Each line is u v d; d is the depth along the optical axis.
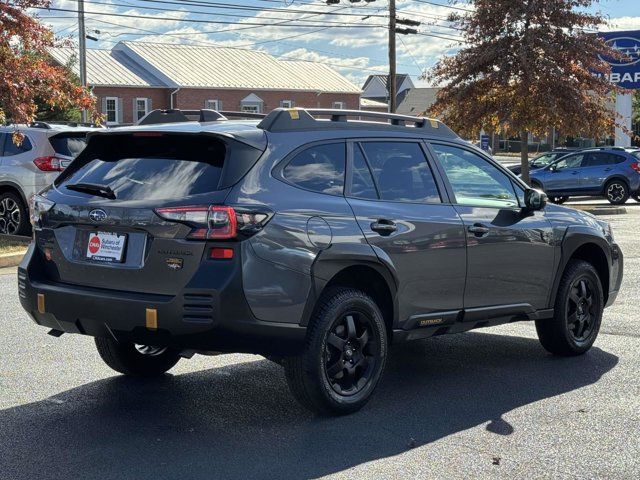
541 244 6.87
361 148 5.90
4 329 8.11
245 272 4.98
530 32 23.23
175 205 5.05
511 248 6.62
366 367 5.72
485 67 24.23
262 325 5.06
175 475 4.55
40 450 4.93
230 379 6.53
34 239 5.77
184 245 5.00
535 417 5.64
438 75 24.94
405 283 5.87
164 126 5.56
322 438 5.18
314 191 5.48
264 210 5.10
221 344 5.03
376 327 5.69
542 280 6.95
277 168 5.34
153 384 6.36
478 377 6.66
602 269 7.68
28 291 5.60
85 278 5.40
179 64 58.34
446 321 6.23
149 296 5.10
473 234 6.32
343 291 5.51
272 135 5.45
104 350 6.28
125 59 57.56
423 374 6.75
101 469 4.64
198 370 6.80
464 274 6.27
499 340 8.07
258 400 5.97
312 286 5.27
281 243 5.14
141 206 5.15
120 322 5.16
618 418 5.62
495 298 6.58
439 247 6.06
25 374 6.56
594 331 7.52
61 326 5.54
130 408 5.75
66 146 14.66
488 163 6.79
